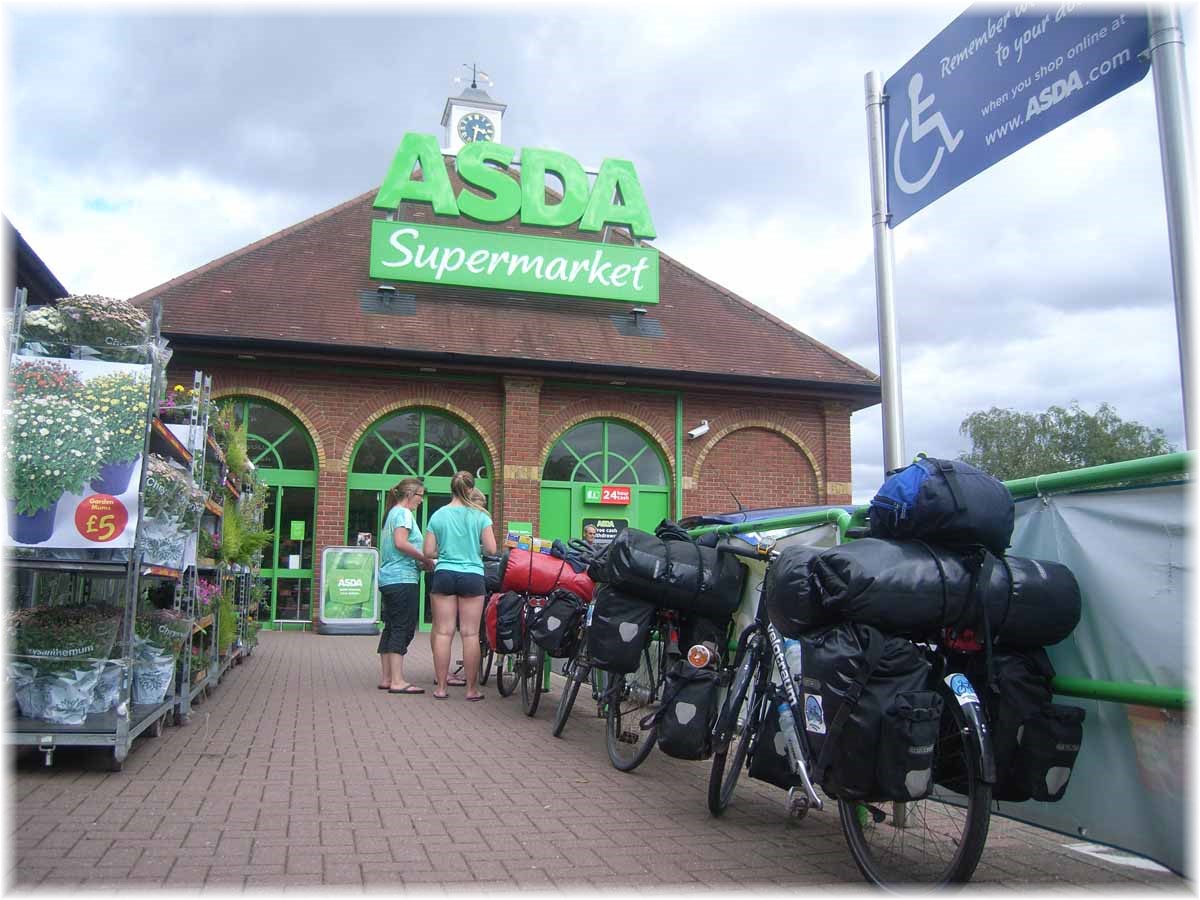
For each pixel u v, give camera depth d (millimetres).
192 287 16375
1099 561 3645
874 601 3311
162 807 4383
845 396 18047
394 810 4465
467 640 8281
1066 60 4301
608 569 5484
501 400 16469
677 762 5910
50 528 5059
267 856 3703
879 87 5730
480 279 17328
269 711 7262
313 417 15562
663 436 17281
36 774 4949
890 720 3207
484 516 8445
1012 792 3488
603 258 18016
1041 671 3631
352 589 15031
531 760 5758
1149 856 3439
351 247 18609
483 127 23375
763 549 4875
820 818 4598
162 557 5844
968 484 3473
